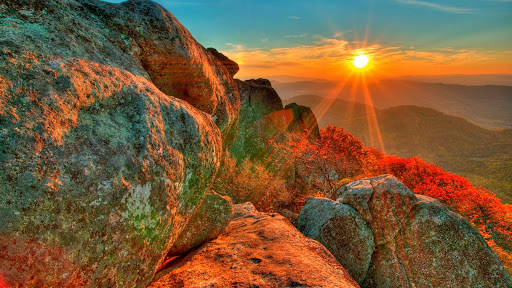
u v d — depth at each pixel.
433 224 6.10
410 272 6.09
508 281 5.52
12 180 1.66
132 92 2.90
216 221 5.59
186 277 4.05
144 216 2.60
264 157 20.16
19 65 2.04
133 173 2.43
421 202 6.45
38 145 1.85
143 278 2.85
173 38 4.62
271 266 4.24
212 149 3.89
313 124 30.25
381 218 6.68
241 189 13.45
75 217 1.96
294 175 20.58
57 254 1.85
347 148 35.72
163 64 4.68
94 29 3.49
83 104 2.34
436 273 5.86
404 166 46.06
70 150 2.04
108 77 2.75
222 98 7.69
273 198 14.81
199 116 3.89
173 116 3.27
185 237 5.19
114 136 2.43
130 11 4.26
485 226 34.97
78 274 2.01
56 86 2.17
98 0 4.22
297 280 3.79
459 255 5.80
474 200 36.12
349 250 6.68
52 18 2.84
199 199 3.74
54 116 2.04
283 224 6.27
